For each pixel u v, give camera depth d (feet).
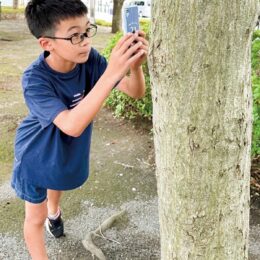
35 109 5.52
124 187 10.66
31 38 37.93
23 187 6.68
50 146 6.20
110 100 15.16
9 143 12.91
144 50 4.72
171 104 4.40
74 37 5.20
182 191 4.72
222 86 4.18
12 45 33.04
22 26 47.70
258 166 10.80
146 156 12.34
